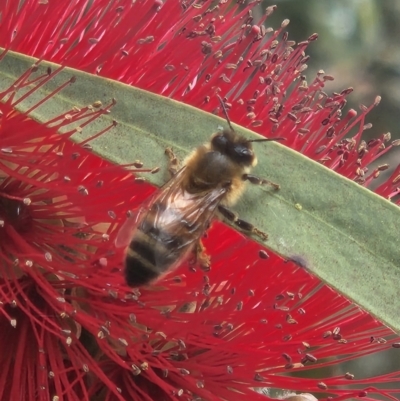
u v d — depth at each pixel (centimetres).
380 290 11
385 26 24
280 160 11
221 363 12
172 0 12
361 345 12
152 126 11
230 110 12
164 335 12
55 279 12
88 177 11
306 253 11
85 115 11
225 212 11
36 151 11
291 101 13
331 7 24
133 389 12
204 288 12
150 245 11
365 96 23
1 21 12
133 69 12
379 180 19
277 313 12
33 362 12
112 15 12
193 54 12
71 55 12
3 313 11
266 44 13
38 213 12
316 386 12
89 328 12
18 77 11
